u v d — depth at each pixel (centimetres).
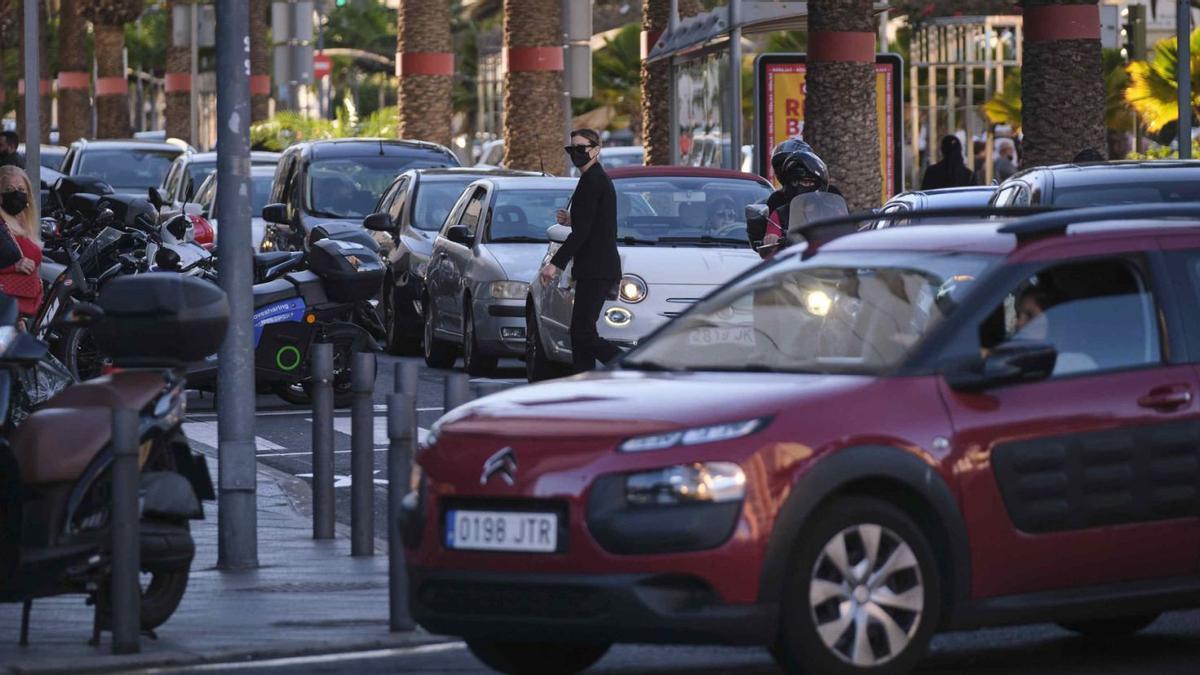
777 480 1927
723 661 2238
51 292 4869
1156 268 2192
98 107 16325
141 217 5216
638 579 1908
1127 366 2141
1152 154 9794
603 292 4359
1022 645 2320
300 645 2283
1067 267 2156
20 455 2247
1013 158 10894
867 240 2295
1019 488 2048
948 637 2378
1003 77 12456
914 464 1991
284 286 4759
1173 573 2147
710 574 1905
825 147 6581
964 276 2145
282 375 4769
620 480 1927
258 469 3934
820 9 6569
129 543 2234
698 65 7525
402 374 2550
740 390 2022
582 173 4356
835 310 2191
